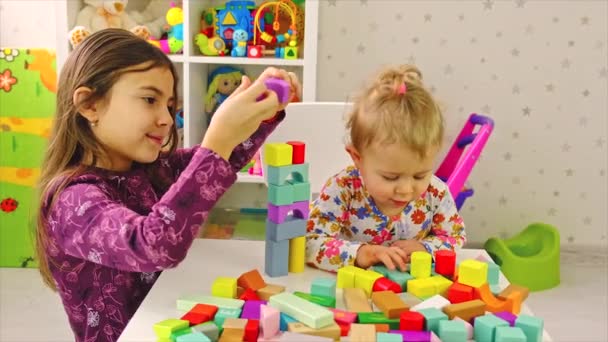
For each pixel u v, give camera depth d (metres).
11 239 2.33
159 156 1.18
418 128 1.00
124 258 0.85
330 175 1.61
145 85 1.00
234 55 2.17
